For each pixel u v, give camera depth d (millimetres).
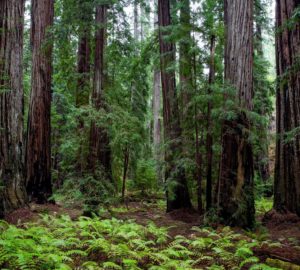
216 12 12219
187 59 9812
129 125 9445
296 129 7559
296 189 9453
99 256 5887
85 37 12844
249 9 8773
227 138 8531
